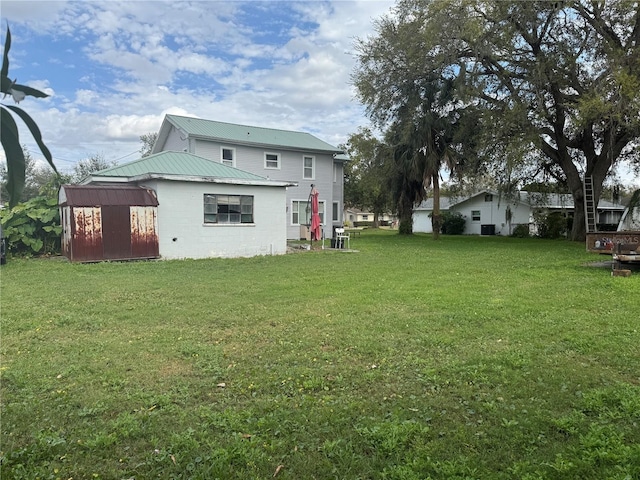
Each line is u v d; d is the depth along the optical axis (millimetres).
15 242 13836
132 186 13992
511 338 4992
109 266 11789
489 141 19078
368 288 8352
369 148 28219
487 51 17516
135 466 2586
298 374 3973
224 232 15000
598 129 20312
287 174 23844
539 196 28641
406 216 30203
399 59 21047
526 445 2744
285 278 9742
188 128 21500
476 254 15742
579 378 3779
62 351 4680
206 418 3139
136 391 3621
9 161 997
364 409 3268
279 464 2594
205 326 5703
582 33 17531
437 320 5828
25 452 2703
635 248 10180
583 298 7164
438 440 2820
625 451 2590
